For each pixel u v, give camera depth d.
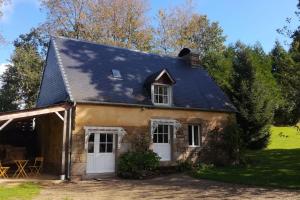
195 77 21.36
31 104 34.00
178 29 37.16
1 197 9.68
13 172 16.30
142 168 15.52
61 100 16.14
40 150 19.03
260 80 24.59
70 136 14.93
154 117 17.39
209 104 19.53
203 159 18.69
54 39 18.31
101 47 19.42
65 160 14.70
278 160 18.17
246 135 23.41
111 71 17.89
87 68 17.25
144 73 19.03
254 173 14.75
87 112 15.44
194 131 19.03
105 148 15.96
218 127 19.58
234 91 24.38
